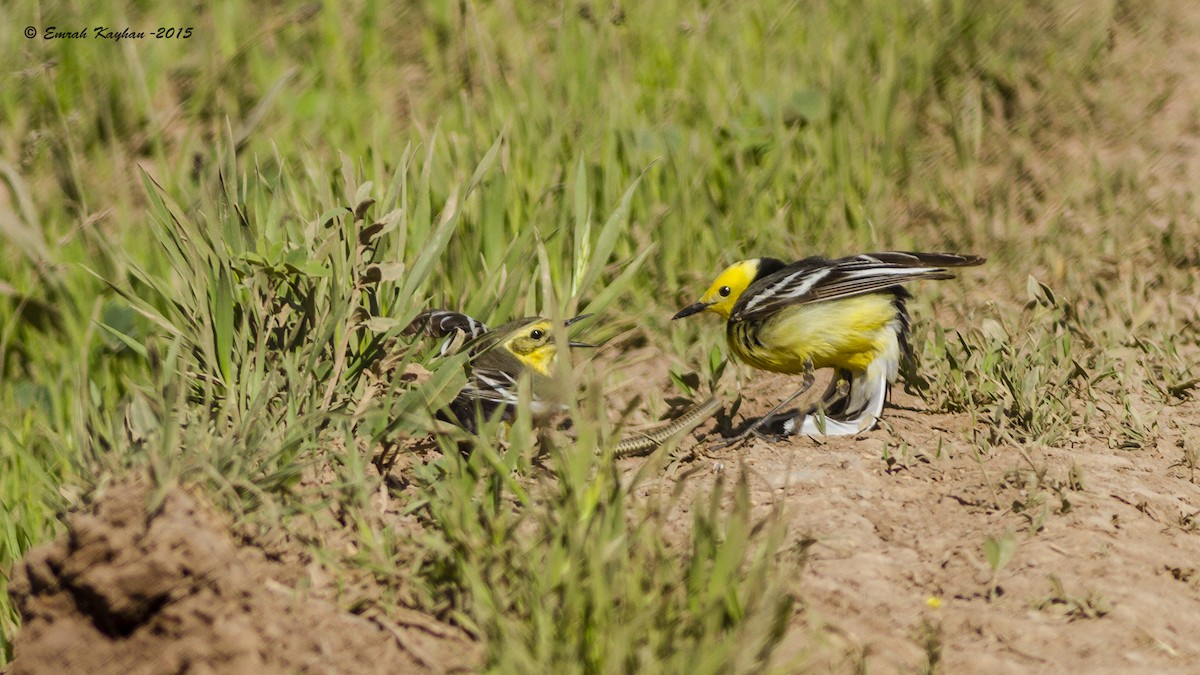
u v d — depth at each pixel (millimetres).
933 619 7832
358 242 9812
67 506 8773
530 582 7156
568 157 15734
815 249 15250
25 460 10133
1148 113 18375
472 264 12953
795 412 11695
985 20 19453
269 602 7340
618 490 7465
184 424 8648
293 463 8242
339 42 19797
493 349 11289
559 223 13961
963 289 14320
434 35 19906
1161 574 8328
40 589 7148
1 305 14266
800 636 7473
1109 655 7438
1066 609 7875
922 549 8688
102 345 13391
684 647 6555
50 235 15523
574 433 10602
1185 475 9875
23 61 18438
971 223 15930
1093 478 9594
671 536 8602
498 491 8195
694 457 10406
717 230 15266
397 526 8352
